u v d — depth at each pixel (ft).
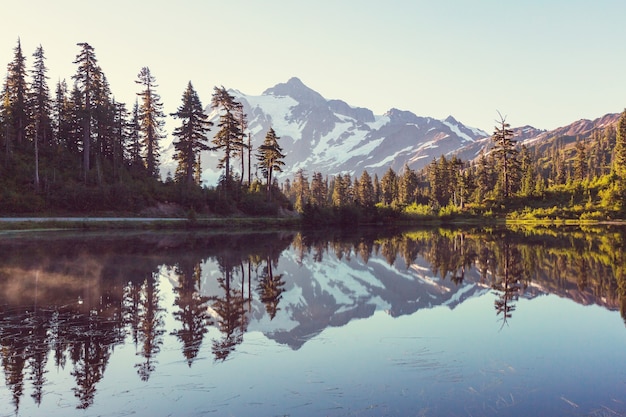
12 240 108.27
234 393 23.71
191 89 200.23
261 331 36.19
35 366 27.89
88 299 46.98
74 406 22.39
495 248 100.89
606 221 214.90
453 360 28.76
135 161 226.58
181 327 37.09
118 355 29.94
